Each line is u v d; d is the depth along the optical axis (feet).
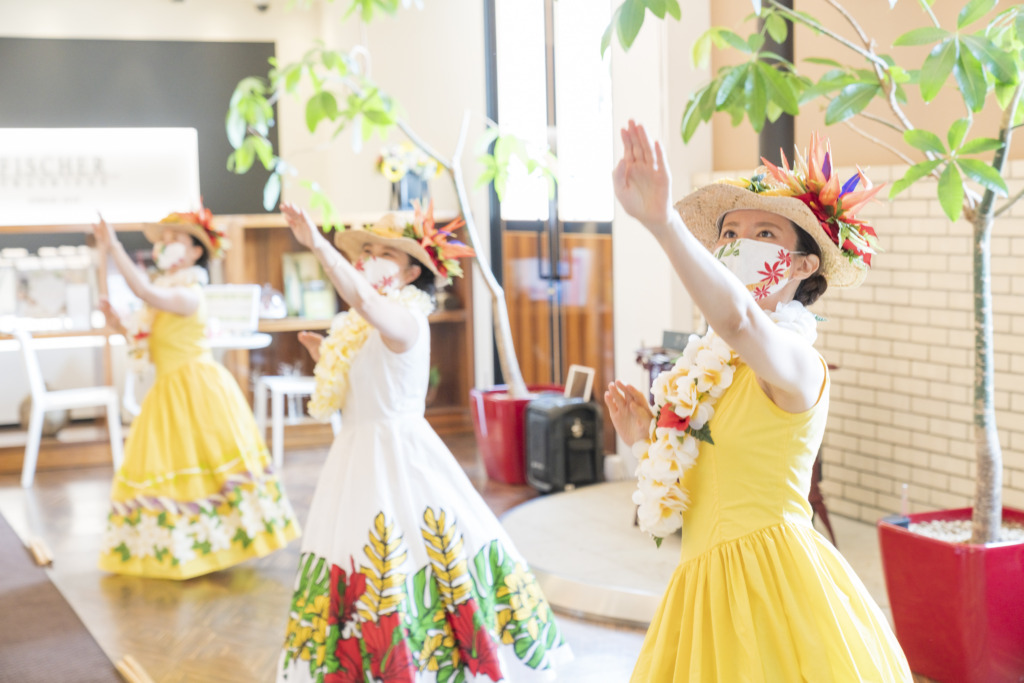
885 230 15.03
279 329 23.03
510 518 16.83
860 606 6.13
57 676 11.53
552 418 18.62
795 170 6.71
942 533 10.86
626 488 18.56
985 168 8.66
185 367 15.02
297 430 23.79
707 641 6.14
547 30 21.56
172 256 15.31
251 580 14.78
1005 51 8.46
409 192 23.41
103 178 28.55
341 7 27.30
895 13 14.44
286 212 9.19
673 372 6.47
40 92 29.04
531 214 22.88
